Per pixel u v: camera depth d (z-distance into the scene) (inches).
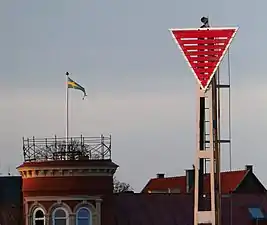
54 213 6752.0
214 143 4325.8
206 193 5915.4
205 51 3946.9
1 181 7770.7
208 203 5022.1
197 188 4227.4
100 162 6771.7
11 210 7396.7
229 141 4741.6
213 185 4202.8
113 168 6875.0
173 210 7805.1
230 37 3941.9
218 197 4493.1
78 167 6712.6
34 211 6806.1
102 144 6889.8
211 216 4185.5
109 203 6850.4
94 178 6771.7
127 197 7770.7
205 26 4047.7
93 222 6756.9
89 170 6747.1
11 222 7327.8
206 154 4215.1
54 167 6712.6
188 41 3949.3
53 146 6879.9
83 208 6766.7
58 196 6722.4
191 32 3949.3
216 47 3941.9
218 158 4564.5
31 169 6766.7
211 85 4178.2
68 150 6855.3
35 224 6786.4
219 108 4749.0
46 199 6742.1
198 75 3981.3
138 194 7829.7
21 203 7386.8
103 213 6806.1
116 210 7583.7
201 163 4266.7
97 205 6771.7
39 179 6761.8
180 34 3954.2
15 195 7672.2
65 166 6707.7
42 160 6830.7
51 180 6742.1
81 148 6875.0
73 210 6717.5
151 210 7726.4
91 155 6850.4
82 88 7017.7
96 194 6766.7
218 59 3954.2
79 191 6727.4
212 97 4249.5
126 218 7583.7
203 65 3966.5
